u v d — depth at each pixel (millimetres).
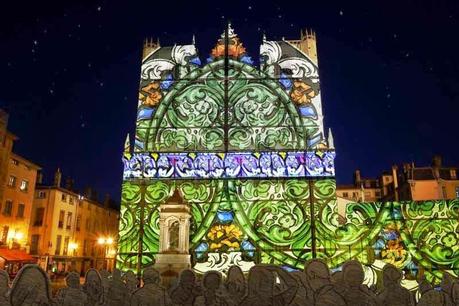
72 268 50031
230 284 4973
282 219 12766
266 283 4590
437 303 4578
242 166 13156
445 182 43594
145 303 4688
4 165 36750
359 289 4703
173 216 12141
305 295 4684
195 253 12602
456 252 12266
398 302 4680
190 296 5027
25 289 4188
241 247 12617
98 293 5152
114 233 63719
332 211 12703
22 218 40625
